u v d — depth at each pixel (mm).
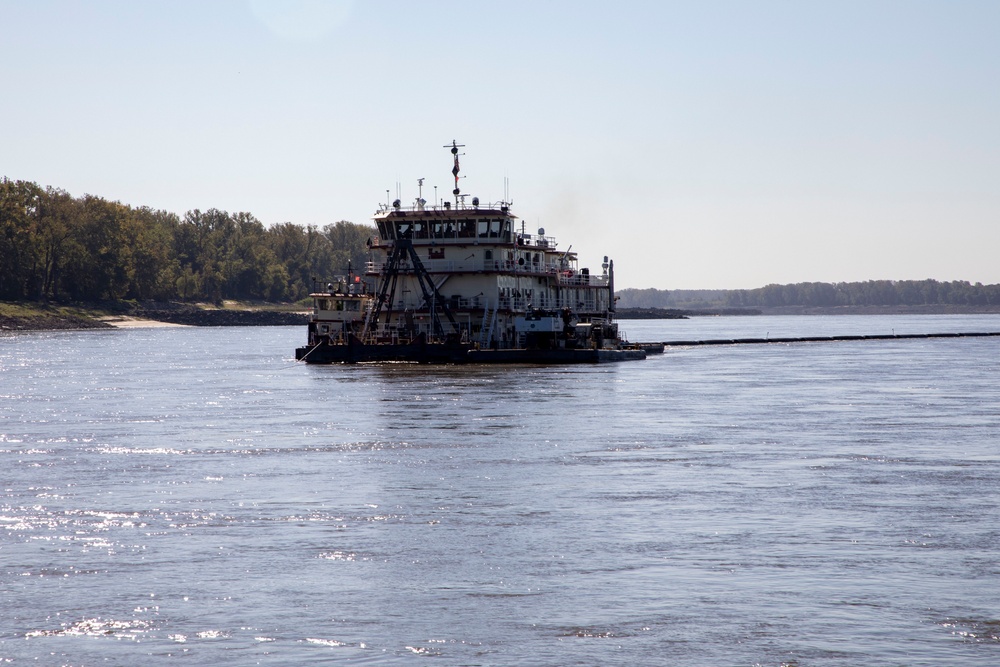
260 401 117875
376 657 38344
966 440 85188
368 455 78125
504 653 38656
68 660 38188
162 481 68250
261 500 62219
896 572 47375
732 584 45844
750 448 80938
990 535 53438
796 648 39031
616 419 98875
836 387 135500
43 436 89625
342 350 174000
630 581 46312
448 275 173875
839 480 67625
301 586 45812
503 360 170750
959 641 39656
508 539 53125
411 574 47438
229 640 39906
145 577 47094
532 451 79562
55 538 53562
